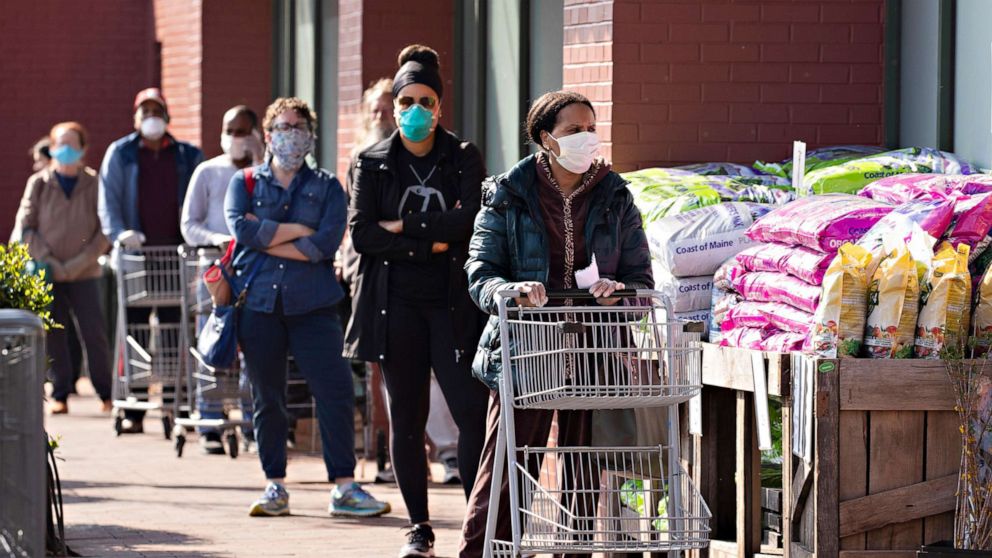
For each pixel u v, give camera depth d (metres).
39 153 38.62
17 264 18.88
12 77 49.06
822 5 22.39
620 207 16.19
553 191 16.03
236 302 22.72
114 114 49.47
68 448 31.02
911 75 22.12
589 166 15.68
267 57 40.78
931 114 21.55
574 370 14.96
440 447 26.34
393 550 20.52
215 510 23.73
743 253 17.72
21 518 12.59
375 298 19.39
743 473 16.27
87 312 36.94
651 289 15.87
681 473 15.37
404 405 19.50
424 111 19.17
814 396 14.77
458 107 30.55
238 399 29.83
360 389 27.64
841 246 15.54
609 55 22.06
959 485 14.56
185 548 20.56
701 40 22.17
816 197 17.58
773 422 16.89
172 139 32.84
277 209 22.72
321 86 36.69
